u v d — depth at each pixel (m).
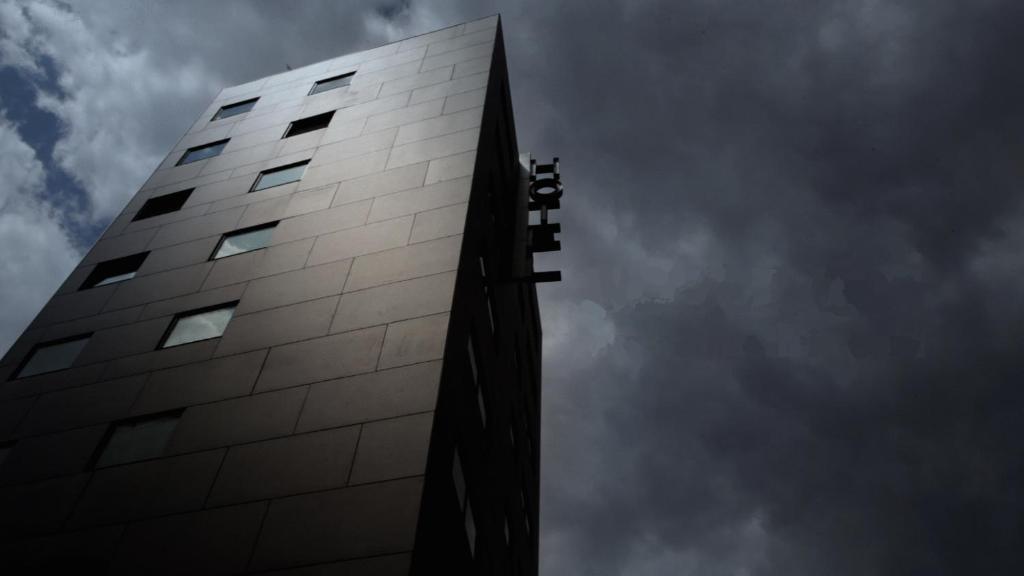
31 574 13.65
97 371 18.97
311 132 28.42
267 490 13.83
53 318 21.94
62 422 17.53
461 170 22.61
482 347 20.95
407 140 25.36
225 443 15.25
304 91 32.84
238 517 13.46
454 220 20.28
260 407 15.91
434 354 16.00
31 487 15.77
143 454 15.82
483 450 19.77
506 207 29.53
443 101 27.53
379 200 22.23
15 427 17.86
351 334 17.19
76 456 16.31
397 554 11.98
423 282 18.25
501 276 26.84
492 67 29.81
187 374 17.64
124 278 23.11
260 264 21.00
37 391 18.91
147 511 14.21
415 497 12.93
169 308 20.58
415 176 22.95
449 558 14.62
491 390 22.27
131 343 19.61
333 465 13.96
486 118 26.14
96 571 13.27
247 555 12.66
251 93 34.50
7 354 20.77
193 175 28.08
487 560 19.27
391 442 14.14
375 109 28.56
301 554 12.41
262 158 27.56
